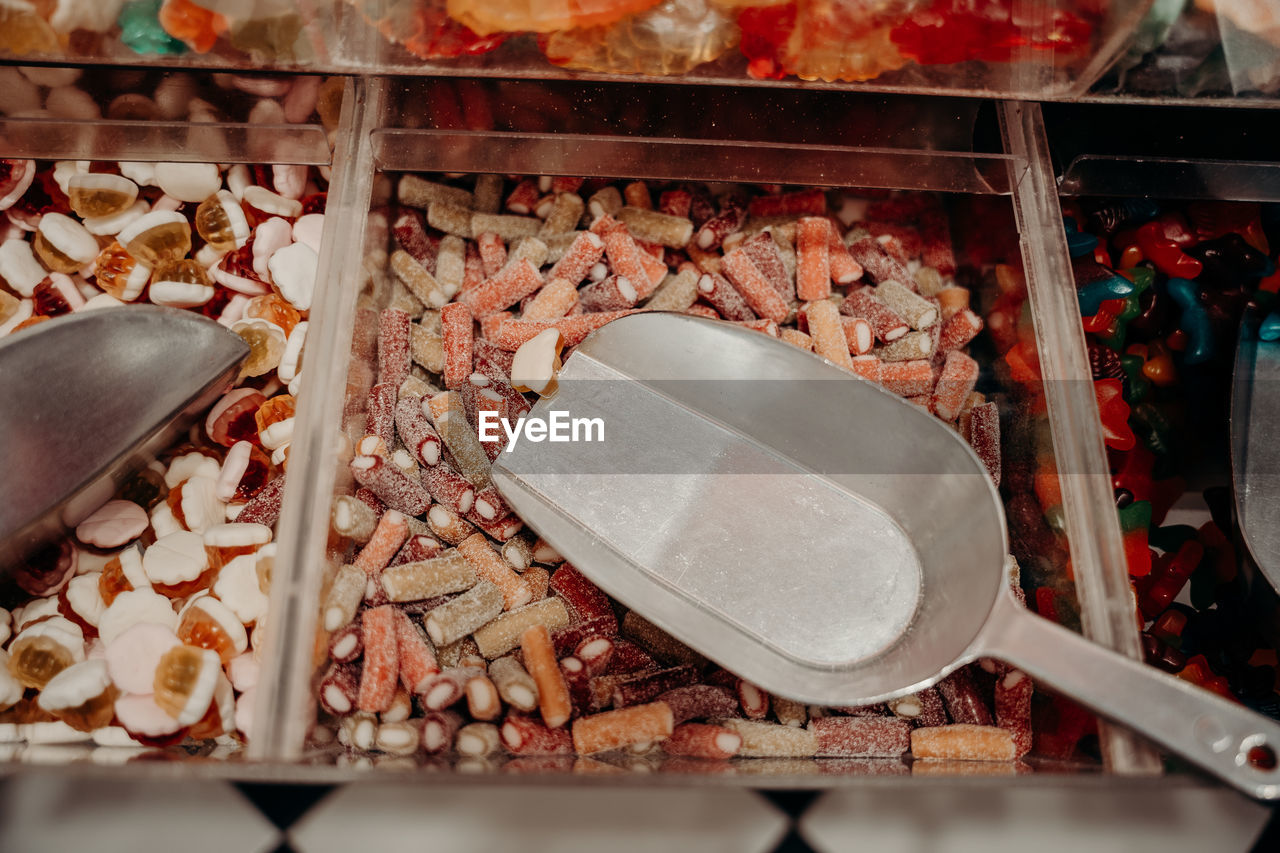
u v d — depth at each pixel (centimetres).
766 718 41
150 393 41
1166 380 48
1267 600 41
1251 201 48
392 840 38
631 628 43
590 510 43
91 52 43
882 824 38
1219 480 47
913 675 39
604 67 45
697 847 38
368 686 40
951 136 48
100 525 43
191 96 46
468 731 40
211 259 48
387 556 43
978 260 49
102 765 36
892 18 42
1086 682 36
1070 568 41
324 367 42
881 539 42
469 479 44
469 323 47
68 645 41
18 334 39
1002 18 42
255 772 36
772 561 42
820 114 47
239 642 41
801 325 48
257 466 44
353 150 46
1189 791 37
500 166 47
